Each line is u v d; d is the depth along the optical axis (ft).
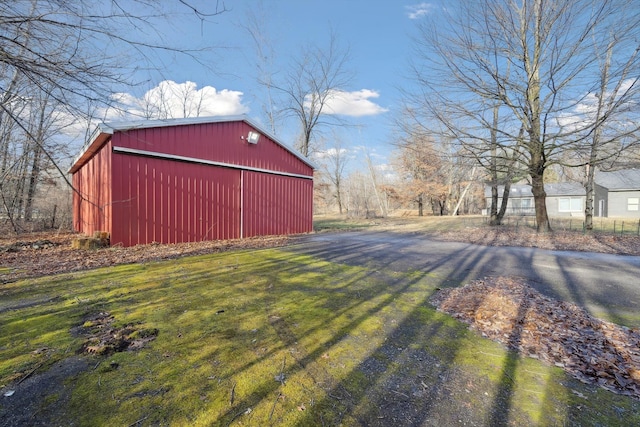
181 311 11.25
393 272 18.53
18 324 9.82
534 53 34.09
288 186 41.60
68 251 23.17
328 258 22.77
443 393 6.74
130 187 25.85
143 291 13.55
